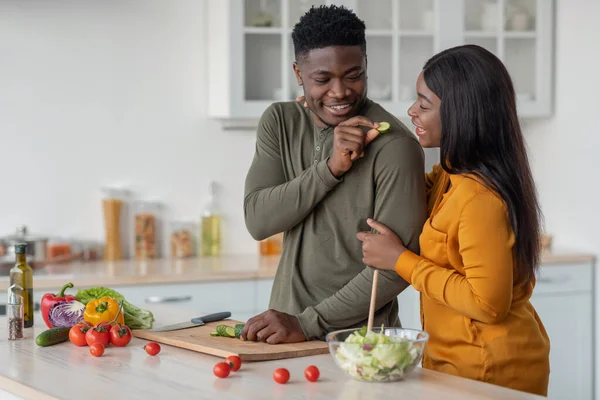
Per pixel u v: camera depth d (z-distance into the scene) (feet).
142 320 7.65
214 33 13.66
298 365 6.31
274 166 7.52
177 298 12.01
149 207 13.88
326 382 5.78
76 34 13.48
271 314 6.91
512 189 6.39
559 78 14.85
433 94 6.78
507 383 6.59
